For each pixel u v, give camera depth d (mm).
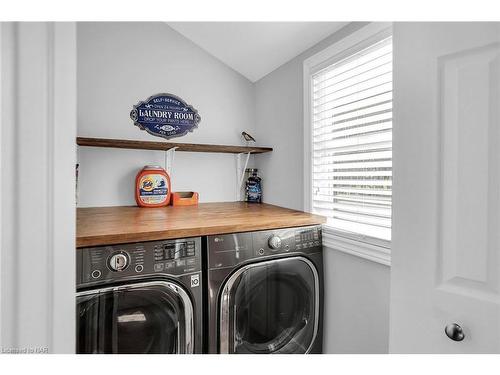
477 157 694
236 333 1325
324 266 1614
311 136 1758
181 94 2188
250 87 2434
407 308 834
